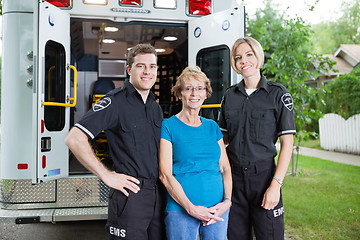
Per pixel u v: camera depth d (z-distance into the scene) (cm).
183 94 215
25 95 340
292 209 505
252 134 228
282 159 222
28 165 340
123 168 207
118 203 204
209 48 380
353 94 1143
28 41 341
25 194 343
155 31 542
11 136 339
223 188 223
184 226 208
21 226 446
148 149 210
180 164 213
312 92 647
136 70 210
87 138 198
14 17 339
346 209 504
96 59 710
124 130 207
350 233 409
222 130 249
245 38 230
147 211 207
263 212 225
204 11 391
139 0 373
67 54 359
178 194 203
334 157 1015
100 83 652
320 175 742
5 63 342
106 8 366
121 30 547
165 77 674
